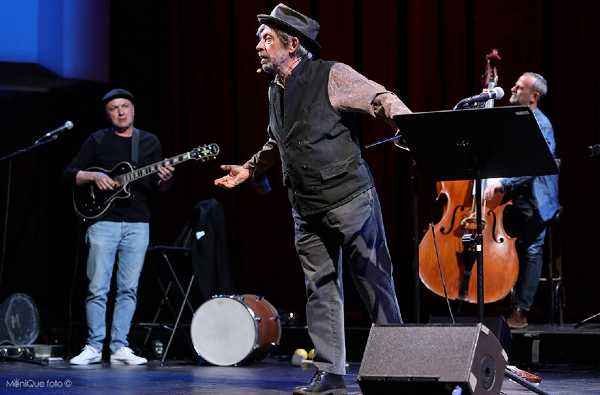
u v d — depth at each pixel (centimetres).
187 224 772
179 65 940
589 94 794
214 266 742
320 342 454
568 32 801
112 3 945
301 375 607
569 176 798
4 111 950
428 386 359
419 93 841
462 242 684
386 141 448
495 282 688
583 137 795
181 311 724
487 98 445
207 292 729
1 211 951
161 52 943
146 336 793
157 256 786
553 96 805
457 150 400
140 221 717
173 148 938
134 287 717
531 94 715
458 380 351
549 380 566
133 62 947
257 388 520
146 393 493
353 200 440
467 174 414
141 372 632
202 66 935
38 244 945
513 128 382
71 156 948
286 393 488
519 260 715
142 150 727
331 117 439
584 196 793
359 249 443
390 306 450
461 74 832
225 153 923
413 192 531
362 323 805
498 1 821
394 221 843
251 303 707
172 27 941
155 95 945
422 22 842
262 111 912
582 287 789
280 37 447
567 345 659
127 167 711
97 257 708
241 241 907
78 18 917
